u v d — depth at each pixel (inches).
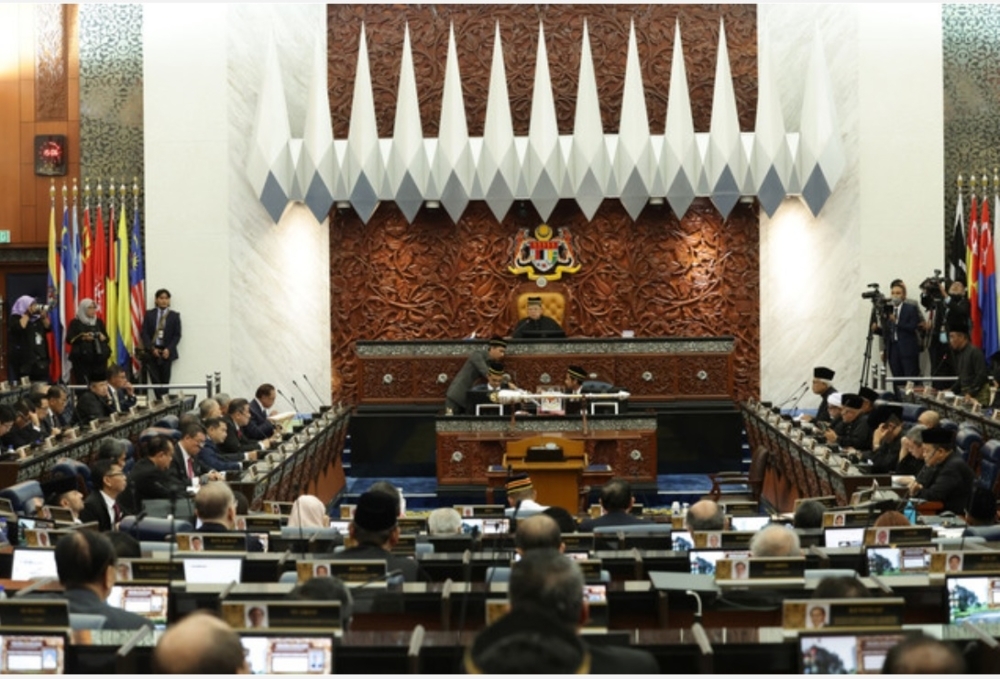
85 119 920.3
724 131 879.1
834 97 891.4
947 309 821.9
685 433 816.3
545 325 854.5
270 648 194.7
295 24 912.3
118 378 716.7
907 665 131.7
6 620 201.8
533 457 624.7
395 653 198.1
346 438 843.4
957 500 493.7
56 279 879.7
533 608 123.3
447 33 928.3
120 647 197.8
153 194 896.9
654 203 899.4
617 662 160.2
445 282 926.4
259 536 330.3
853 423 673.6
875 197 886.4
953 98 908.0
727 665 196.4
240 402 671.1
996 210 858.1
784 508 663.8
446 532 356.8
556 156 886.4
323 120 887.1
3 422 549.6
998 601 249.4
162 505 379.2
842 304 895.1
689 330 923.4
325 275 924.0
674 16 924.6
